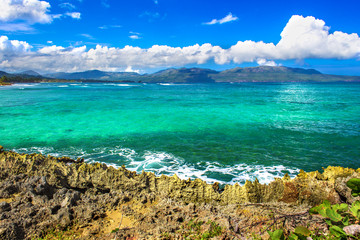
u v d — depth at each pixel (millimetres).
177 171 11141
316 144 15320
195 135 17375
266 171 11219
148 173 8422
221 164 12008
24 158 9117
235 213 6211
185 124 21344
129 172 8695
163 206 6922
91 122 22188
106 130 18844
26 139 16141
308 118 24750
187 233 5289
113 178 8352
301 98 51656
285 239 4426
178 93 70750
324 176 7277
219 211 6504
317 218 5250
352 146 14930
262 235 4988
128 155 13203
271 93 72188
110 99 47531
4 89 78812
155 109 31875
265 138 16641
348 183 4516
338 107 34562
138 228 5648
